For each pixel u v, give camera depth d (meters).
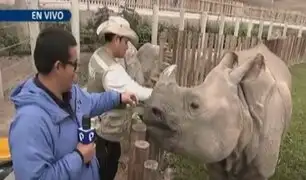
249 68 2.95
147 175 3.17
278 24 16.83
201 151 2.83
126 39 3.21
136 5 14.53
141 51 4.80
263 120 3.07
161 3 15.66
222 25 12.15
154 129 2.95
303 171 5.14
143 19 12.78
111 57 3.16
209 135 2.80
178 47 5.86
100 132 3.37
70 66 1.96
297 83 9.65
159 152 4.20
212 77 2.94
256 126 3.05
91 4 12.89
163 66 5.07
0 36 9.80
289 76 3.92
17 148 1.86
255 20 16.77
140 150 3.12
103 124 3.36
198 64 6.48
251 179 3.34
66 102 2.11
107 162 3.49
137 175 3.19
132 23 11.12
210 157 2.85
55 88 1.99
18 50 9.78
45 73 1.96
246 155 3.16
